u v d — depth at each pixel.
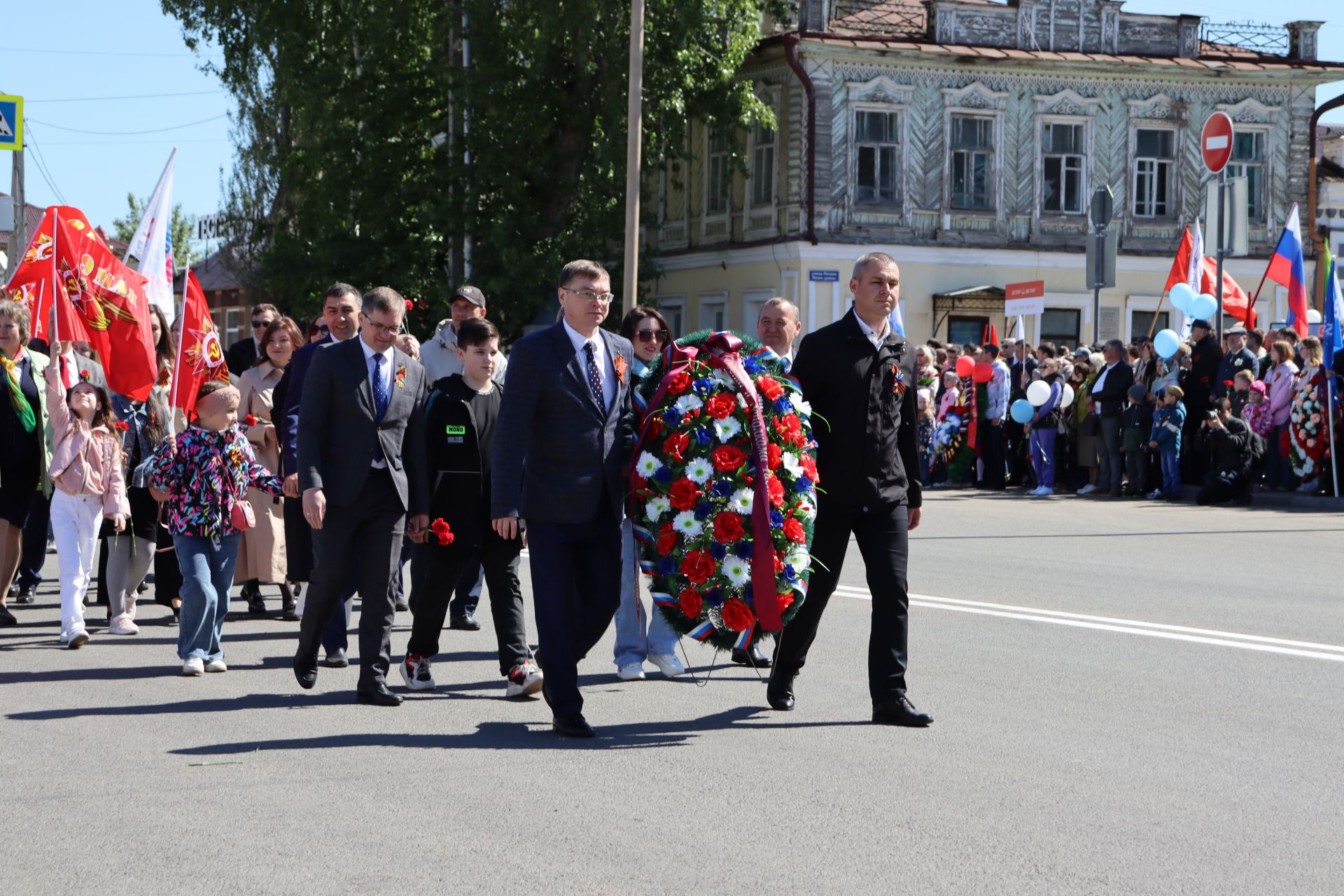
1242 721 8.06
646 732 7.86
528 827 6.02
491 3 35.00
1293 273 25.33
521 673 8.82
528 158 35.78
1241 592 13.04
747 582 7.79
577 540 7.82
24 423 11.24
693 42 35.62
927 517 20.72
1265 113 41.94
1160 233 41.38
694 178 42.88
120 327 12.26
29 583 12.95
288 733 7.82
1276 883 5.38
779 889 5.26
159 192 16.41
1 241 56.34
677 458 7.82
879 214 39.41
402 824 6.07
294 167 37.91
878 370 8.01
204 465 9.66
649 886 5.29
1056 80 40.59
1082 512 21.28
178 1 40.06
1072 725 7.97
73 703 8.62
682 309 43.31
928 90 39.66
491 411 9.11
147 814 6.23
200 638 9.63
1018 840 5.88
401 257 35.84
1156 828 6.05
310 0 37.62
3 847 5.77
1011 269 40.31
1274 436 22.64
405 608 12.66
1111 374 24.27
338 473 8.64
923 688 8.97
